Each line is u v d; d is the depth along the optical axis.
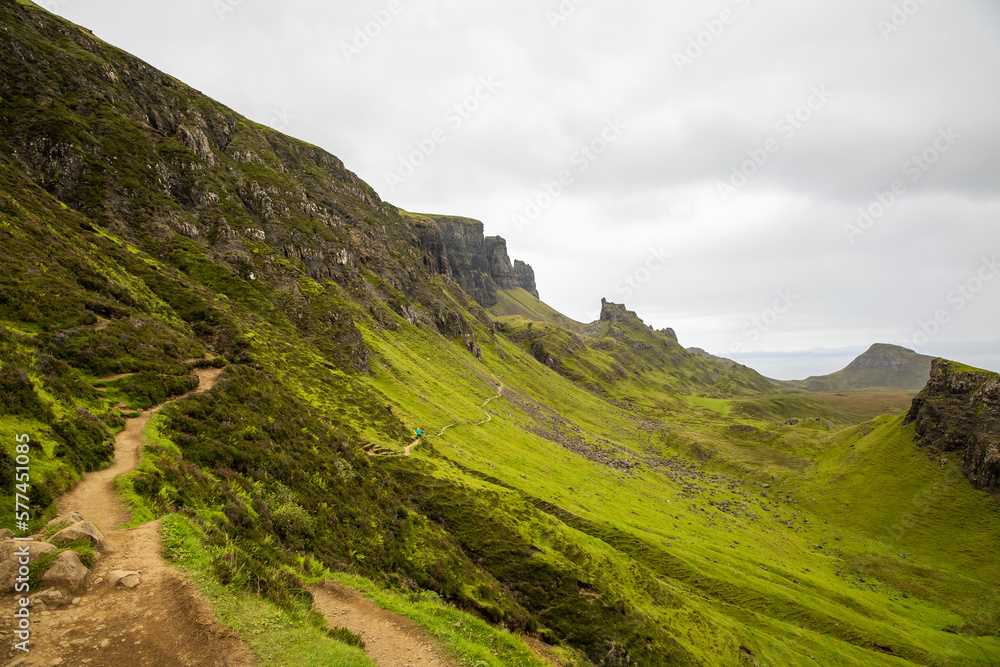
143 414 35.22
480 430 118.44
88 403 32.28
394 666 22.39
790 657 75.19
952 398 186.25
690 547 104.12
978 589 124.62
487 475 86.88
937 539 148.88
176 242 98.69
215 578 19.52
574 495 104.75
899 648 89.38
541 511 78.88
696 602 81.62
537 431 155.50
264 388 52.69
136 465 26.94
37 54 109.19
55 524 18.94
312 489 40.03
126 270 68.75
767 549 125.12
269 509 32.41
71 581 15.91
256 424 42.47
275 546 28.17
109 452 27.47
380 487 52.59
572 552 68.12
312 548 32.25
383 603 28.27
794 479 192.75
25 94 98.75
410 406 108.38
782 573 108.62
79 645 14.01
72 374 34.16
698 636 68.44
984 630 107.25
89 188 91.38
